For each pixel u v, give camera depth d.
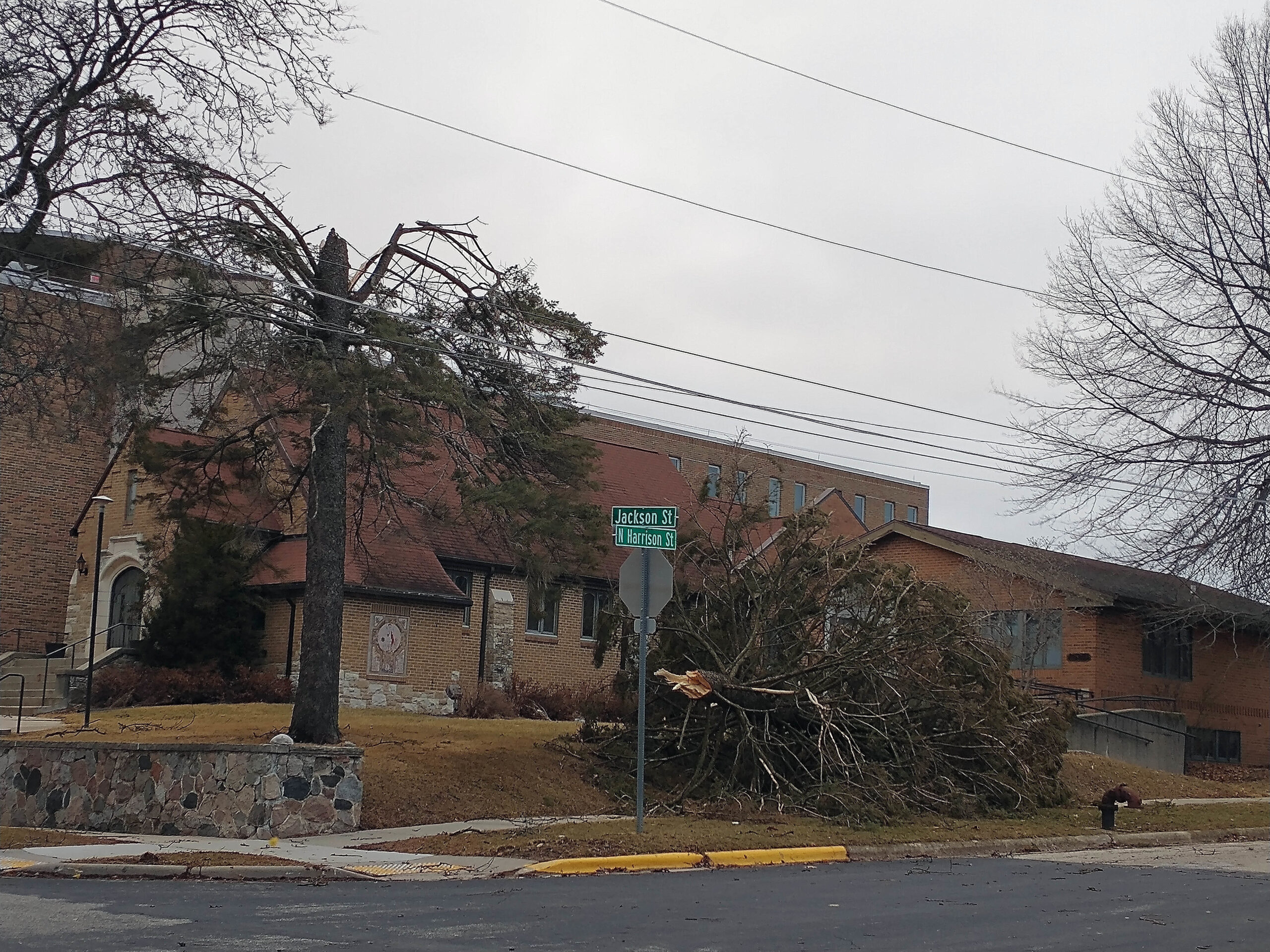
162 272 18.30
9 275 19.42
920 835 17.30
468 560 33.97
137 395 18.39
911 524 35.31
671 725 20.55
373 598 30.98
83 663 33.47
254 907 10.55
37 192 17.59
